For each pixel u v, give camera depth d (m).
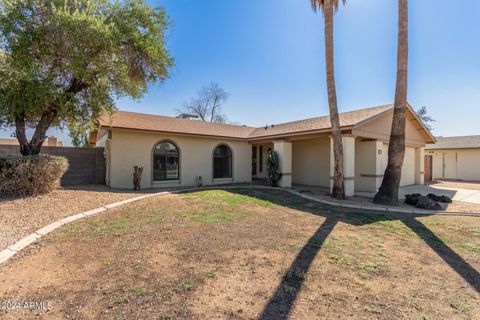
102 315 2.41
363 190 11.98
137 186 10.92
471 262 3.75
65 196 7.80
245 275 3.27
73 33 6.98
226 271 3.38
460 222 6.12
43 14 7.34
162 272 3.33
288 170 13.33
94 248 4.16
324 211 7.30
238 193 10.25
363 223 5.99
